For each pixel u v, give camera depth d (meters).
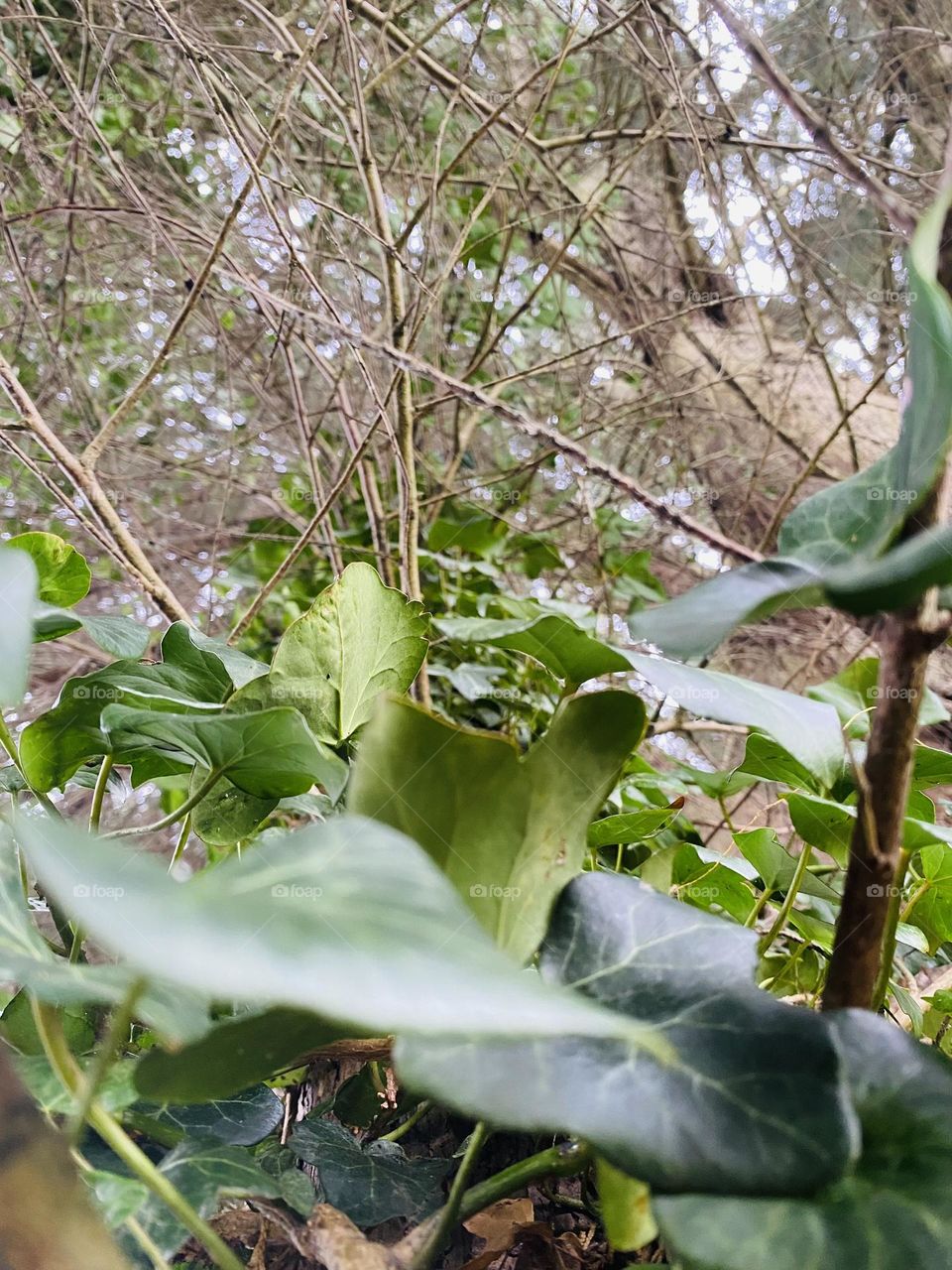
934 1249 0.15
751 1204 0.16
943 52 0.85
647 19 0.67
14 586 0.16
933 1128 0.17
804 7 0.84
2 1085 0.14
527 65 0.93
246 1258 0.25
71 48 0.82
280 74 0.80
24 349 0.86
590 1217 0.27
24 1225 0.13
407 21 0.83
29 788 0.28
